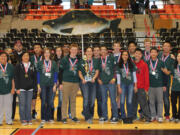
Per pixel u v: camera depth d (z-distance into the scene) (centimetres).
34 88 582
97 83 597
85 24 870
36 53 637
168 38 1381
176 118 575
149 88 584
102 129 508
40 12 1873
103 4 2012
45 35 1465
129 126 534
